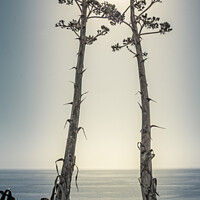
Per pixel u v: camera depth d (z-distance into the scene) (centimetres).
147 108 1320
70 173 1203
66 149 1232
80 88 1313
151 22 1458
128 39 1532
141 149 1273
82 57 1366
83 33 1405
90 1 1450
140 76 1371
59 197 1165
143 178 1242
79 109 1287
